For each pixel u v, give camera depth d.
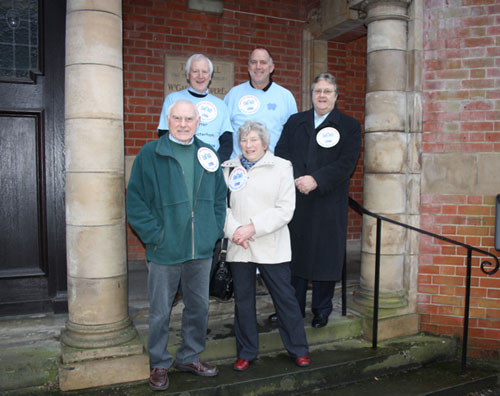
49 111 3.41
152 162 2.54
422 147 3.88
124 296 2.99
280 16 5.68
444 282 3.88
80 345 2.81
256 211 2.82
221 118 3.32
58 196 3.47
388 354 3.42
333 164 3.16
